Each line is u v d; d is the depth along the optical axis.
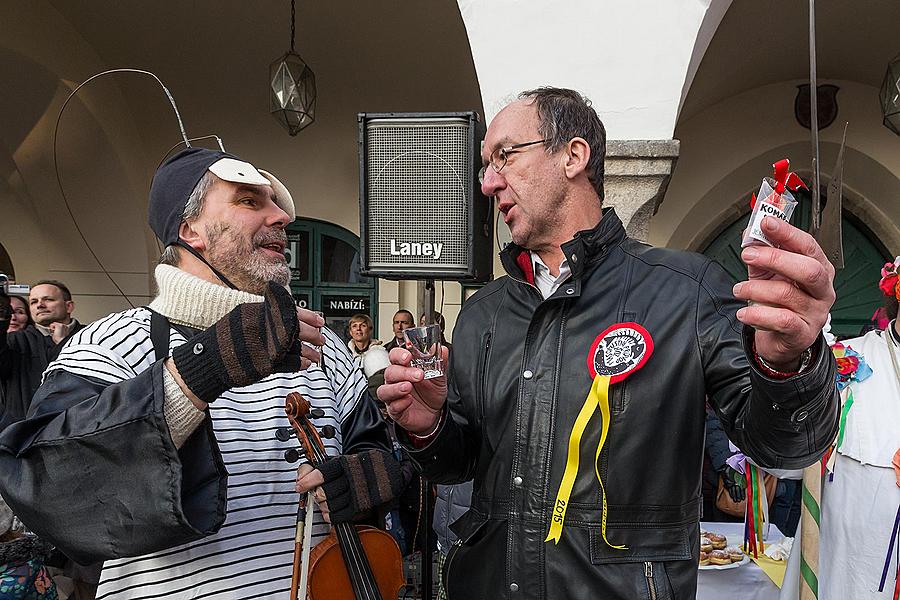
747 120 7.96
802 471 2.68
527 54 3.46
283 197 1.98
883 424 2.70
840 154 1.13
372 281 8.37
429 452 1.66
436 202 2.61
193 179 1.80
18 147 7.77
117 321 1.73
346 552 1.75
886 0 6.60
